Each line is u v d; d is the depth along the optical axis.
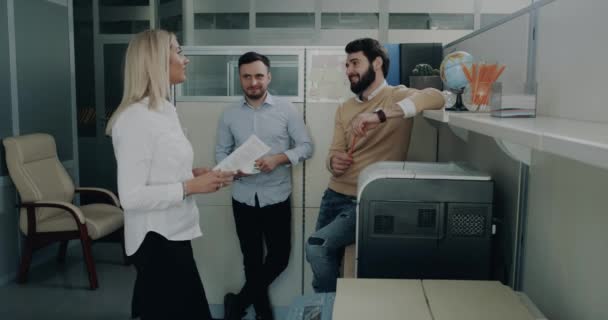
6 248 3.78
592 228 1.16
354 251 2.21
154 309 1.83
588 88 1.20
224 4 5.11
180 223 1.84
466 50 2.50
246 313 2.98
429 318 1.15
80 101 5.52
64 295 3.47
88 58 5.46
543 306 1.44
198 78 2.94
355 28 5.02
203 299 1.96
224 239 2.97
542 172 1.44
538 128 0.94
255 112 2.75
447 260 1.62
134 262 1.83
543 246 1.43
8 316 3.12
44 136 3.91
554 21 1.40
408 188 1.61
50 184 3.83
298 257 2.96
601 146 0.63
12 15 3.80
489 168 1.90
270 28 5.09
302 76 2.85
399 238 1.62
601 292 1.12
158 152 1.73
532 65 1.56
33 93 4.05
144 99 1.74
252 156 2.34
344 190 2.38
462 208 1.60
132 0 5.32
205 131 2.91
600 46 1.15
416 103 1.80
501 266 1.76
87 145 5.56
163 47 1.75
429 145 2.81
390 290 1.31
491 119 1.23
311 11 5.03
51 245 4.27
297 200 2.92
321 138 2.88
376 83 2.33
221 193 2.94
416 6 4.93
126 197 1.69
